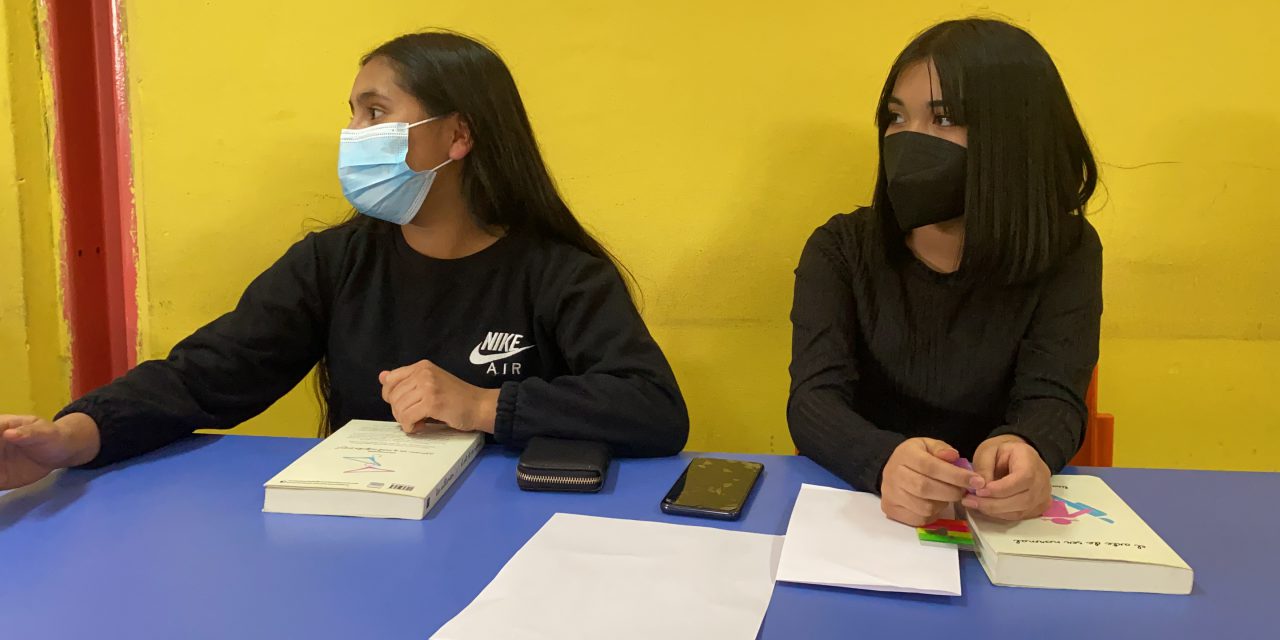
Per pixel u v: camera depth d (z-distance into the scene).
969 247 0.99
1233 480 0.92
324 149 1.49
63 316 1.54
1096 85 1.39
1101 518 0.77
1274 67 1.37
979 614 0.64
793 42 1.41
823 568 0.70
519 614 0.63
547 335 1.19
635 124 1.45
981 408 1.10
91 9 1.49
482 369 1.15
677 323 1.50
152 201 1.53
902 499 0.79
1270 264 1.42
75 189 1.51
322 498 0.81
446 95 1.11
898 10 1.39
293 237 1.51
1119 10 1.37
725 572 0.70
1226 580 0.70
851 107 1.41
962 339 1.08
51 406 1.56
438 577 0.69
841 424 0.93
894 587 0.67
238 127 1.49
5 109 1.47
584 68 1.44
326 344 1.22
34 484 0.89
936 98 0.97
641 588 0.67
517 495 0.87
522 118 1.19
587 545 0.74
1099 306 1.07
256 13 1.46
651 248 1.48
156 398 1.01
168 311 1.55
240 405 1.12
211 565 0.71
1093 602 0.66
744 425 1.52
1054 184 0.99
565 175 1.47
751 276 1.47
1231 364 1.45
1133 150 1.40
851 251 1.14
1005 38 0.97
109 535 0.77
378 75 1.11
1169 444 1.48
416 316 1.17
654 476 0.94
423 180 1.12
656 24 1.42
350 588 0.67
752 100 1.42
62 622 0.62
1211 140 1.39
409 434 0.99
